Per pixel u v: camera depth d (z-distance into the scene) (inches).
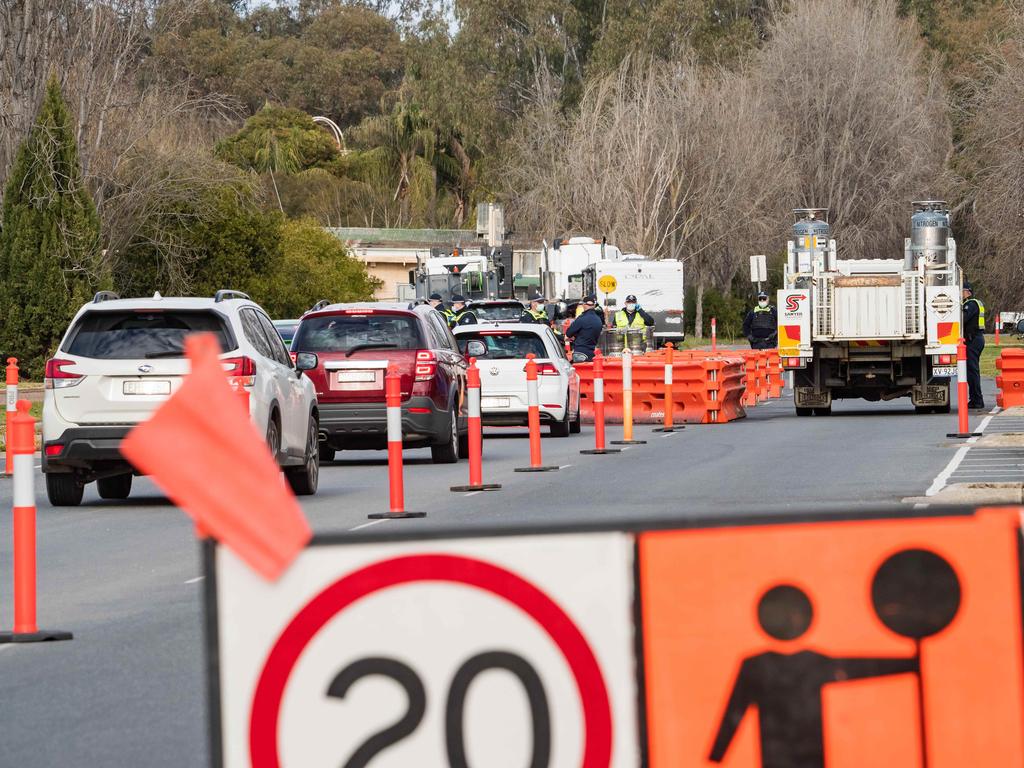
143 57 6998.0
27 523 1266.0
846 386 4094.5
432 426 2824.8
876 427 3597.4
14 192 5762.8
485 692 489.4
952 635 495.8
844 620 496.4
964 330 4185.5
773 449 2994.6
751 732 494.9
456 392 2972.4
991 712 495.2
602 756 492.4
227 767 477.4
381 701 485.1
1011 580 496.1
